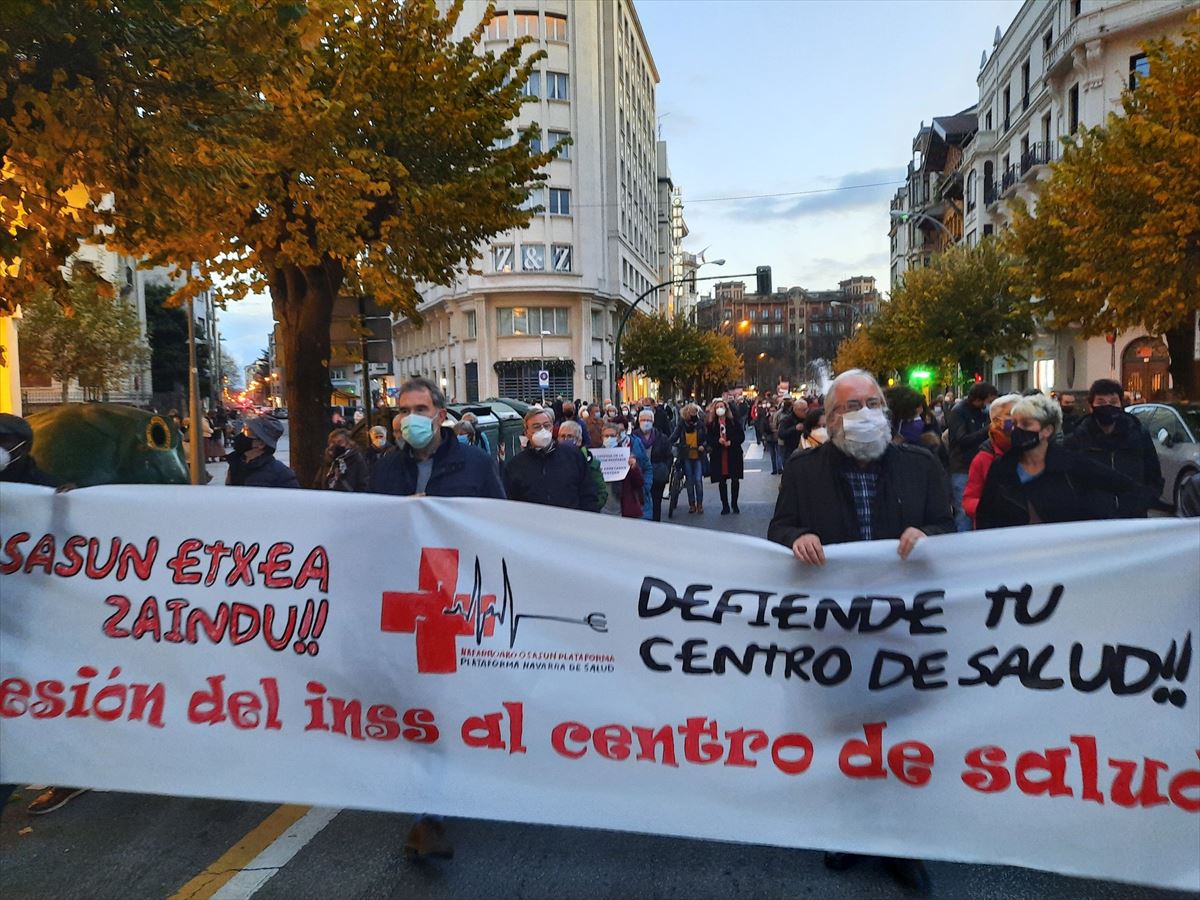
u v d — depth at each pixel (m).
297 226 8.90
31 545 3.34
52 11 4.57
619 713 3.02
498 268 45.38
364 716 3.18
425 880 3.01
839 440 3.08
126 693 3.30
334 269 10.69
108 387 30.33
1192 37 15.18
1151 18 24.81
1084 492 3.78
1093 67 26.77
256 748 3.23
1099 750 2.74
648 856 3.19
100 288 6.27
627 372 53.22
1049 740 2.77
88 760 3.29
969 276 29.12
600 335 50.12
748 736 2.95
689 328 51.16
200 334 54.66
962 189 46.59
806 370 143.88
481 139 10.89
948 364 31.00
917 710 2.86
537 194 45.16
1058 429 3.92
